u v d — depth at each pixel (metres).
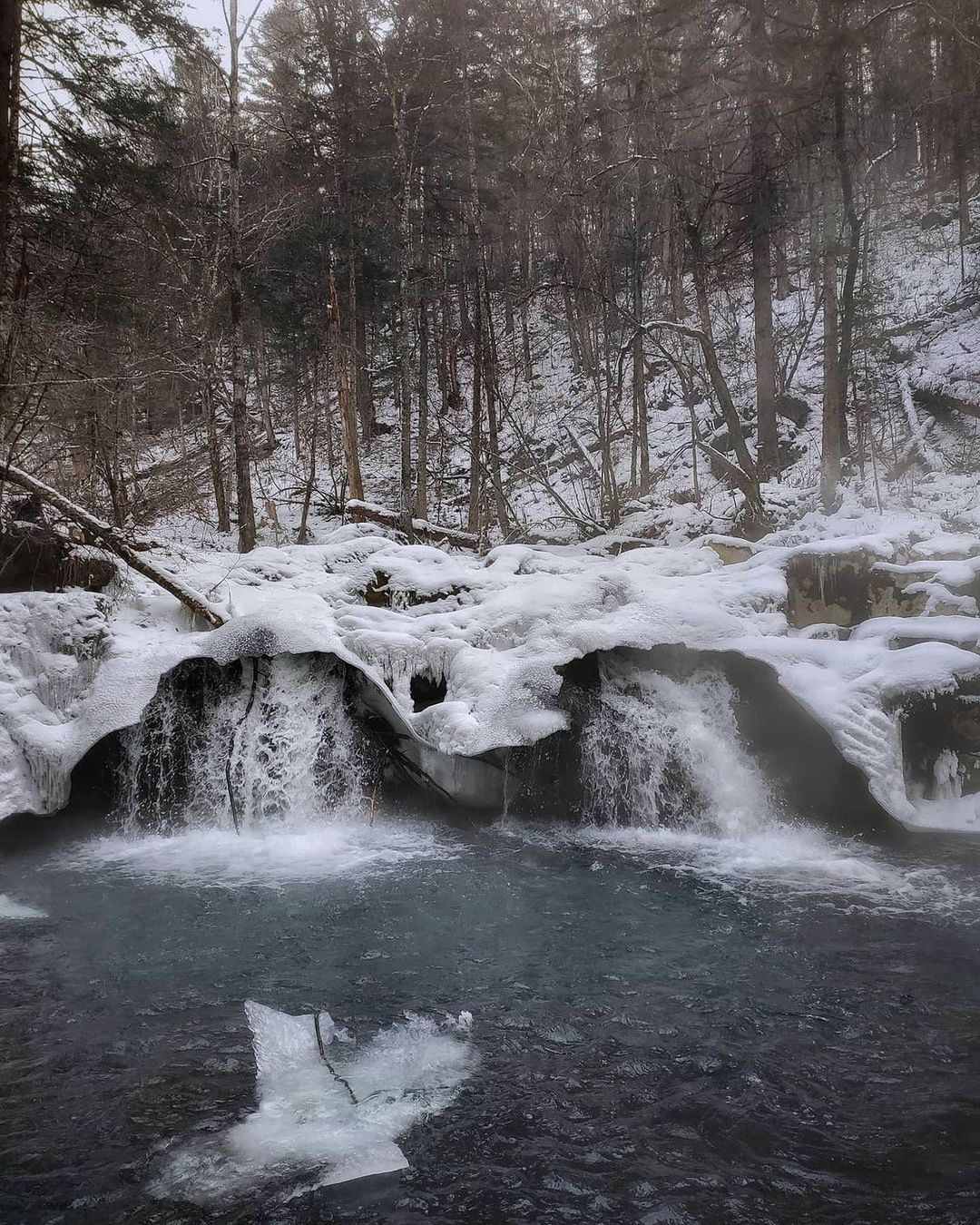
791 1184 2.98
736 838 7.18
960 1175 3.01
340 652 7.35
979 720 7.15
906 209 25.59
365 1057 3.80
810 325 19.48
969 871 6.12
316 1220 2.82
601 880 6.12
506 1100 3.48
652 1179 3.01
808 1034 3.98
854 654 7.29
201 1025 4.11
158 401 16.53
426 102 20.16
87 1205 2.89
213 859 6.72
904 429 16.86
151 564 8.76
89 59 12.70
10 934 5.26
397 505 22.70
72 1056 3.84
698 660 7.74
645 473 18.92
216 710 7.93
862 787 6.82
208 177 17.08
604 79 17.09
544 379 28.16
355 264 22.50
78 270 11.77
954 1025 4.03
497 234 21.58
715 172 16.41
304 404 29.39
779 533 11.75
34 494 9.31
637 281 18.80
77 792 7.41
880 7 14.79
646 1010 4.22
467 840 7.18
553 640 7.66
